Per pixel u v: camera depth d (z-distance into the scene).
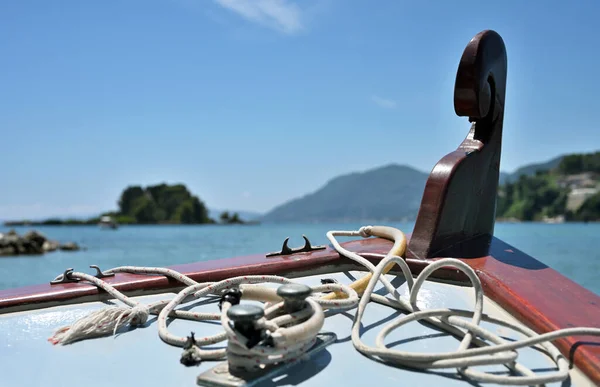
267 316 1.22
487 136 2.28
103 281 1.63
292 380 1.08
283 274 1.95
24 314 1.50
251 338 1.03
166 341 1.29
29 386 1.06
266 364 1.12
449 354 1.09
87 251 29.83
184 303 1.62
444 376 1.11
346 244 2.27
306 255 2.08
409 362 1.15
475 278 1.34
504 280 1.68
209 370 1.09
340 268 2.08
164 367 1.15
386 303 1.60
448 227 2.08
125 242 40.28
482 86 2.13
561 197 133.50
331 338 1.30
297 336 1.08
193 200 141.38
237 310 1.02
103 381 1.08
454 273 1.84
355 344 1.24
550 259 20.52
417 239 2.04
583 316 1.38
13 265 22.42
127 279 1.71
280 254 2.11
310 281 1.91
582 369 1.15
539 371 1.17
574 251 24.39
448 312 1.33
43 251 29.48
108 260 23.58
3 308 1.50
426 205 2.05
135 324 1.43
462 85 2.12
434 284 1.85
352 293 1.46
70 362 1.18
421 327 1.42
